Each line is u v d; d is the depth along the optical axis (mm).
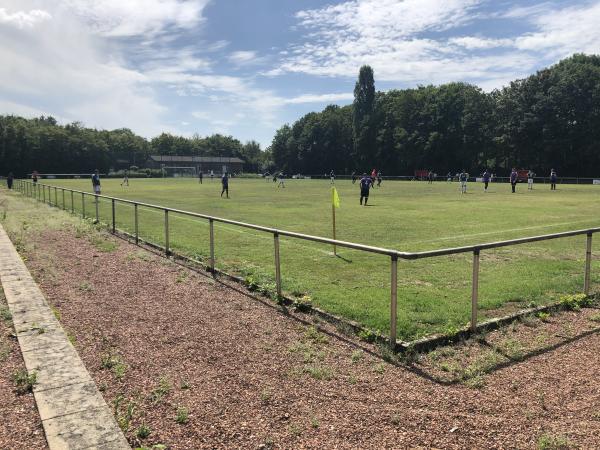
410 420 4117
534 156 80812
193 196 38281
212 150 178750
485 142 90375
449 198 34250
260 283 8906
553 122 77562
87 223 18750
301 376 5012
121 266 10867
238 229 17266
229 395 4562
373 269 10344
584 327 6629
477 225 18328
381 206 27547
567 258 11656
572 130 75750
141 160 161875
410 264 10859
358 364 5348
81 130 144500
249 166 169875
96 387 4633
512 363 5375
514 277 9469
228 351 5723
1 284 8875
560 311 7371
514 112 82438
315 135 124250
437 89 101500
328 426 4012
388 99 111750
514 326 6590
